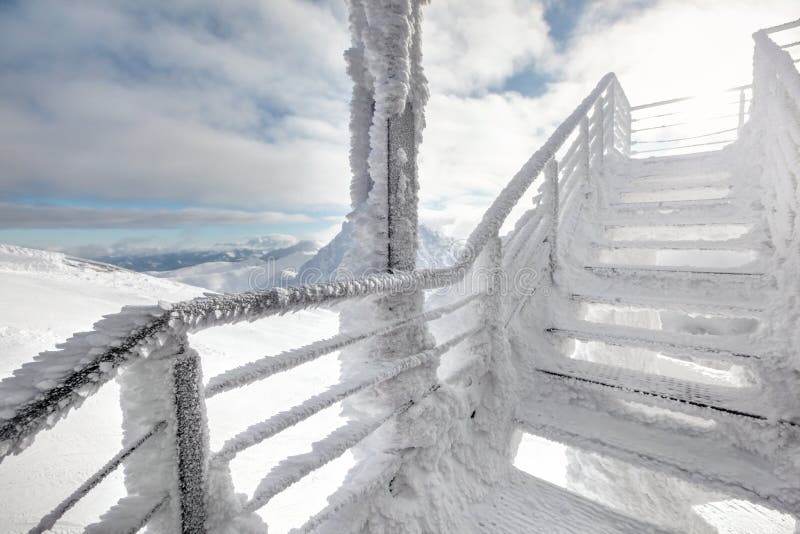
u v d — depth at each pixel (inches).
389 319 57.1
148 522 29.6
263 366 35.9
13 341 309.7
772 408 63.8
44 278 618.2
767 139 109.7
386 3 52.7
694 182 138.5
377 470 54.4
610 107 191.8
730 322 290.7
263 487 38.0
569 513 65.0
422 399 60.5
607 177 166.1
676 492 106.3
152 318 26.1
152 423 28.8
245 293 32.8
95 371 22.4
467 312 85.7
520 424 78.2
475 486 67.9
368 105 59.8
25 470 160.6
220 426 251.0
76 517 142.6
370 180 60.1
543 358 90.1
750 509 156.3
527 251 101.7
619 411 76.8
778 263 82.8
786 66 93.4
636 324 183.9
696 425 69.5
